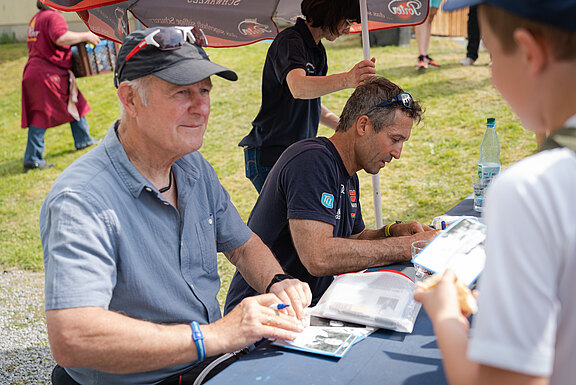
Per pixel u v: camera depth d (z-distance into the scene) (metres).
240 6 3.10
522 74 0.70
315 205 1.96
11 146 7.02
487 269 0.66
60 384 1.61
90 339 1.27
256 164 3.21
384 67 7.40
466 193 4.58
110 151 1.51
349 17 2.85
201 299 1.63
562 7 0.62
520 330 0.63
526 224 0.63
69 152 6.60
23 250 4.54
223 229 1.83
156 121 1.48
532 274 0.62
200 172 1.74
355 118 2.04
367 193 4.85
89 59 6.49
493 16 0.70
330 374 1.21
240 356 1.65
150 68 1.43
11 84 9.02
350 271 1.93
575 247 0.63
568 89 0.67
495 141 2.73
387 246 1.94
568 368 0.68
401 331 1.39
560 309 0.67
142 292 1.50
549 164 0.65
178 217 1.61
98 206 1.41
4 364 3.05
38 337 3.34
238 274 2.12
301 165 2.01
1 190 5.77
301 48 2.87
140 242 1.50
